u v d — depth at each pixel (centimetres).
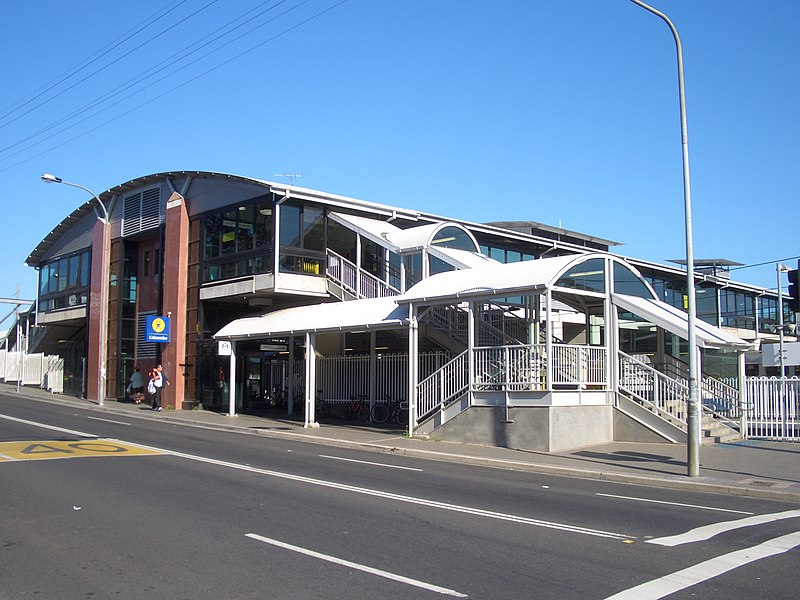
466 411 2012
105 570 707
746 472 1506
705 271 4800
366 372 2650
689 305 1484
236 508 1016
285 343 3106
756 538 880
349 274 2819
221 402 3175
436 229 2642
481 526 928
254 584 663
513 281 1945
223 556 758
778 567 737
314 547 801
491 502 1119
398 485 1276
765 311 4972
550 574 707
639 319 2348
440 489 1244
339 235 2989
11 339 5916
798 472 1507
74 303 4147
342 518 961
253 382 3241
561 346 1958
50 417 2578
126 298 3778
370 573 702
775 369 4394
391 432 2258
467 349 2161
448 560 755
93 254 3934
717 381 2300
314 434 2198
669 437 1961
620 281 2180
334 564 732
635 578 694
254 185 2842
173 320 3269
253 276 2853
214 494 1125
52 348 4694
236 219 3011
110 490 1142
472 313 2047
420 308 2262
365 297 2709
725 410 2217
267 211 2830
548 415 1836
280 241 2770
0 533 856
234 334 2795
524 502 1131
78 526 894
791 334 4866
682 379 2283
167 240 3369
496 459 1689
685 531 920
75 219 4156
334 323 2370
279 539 835
